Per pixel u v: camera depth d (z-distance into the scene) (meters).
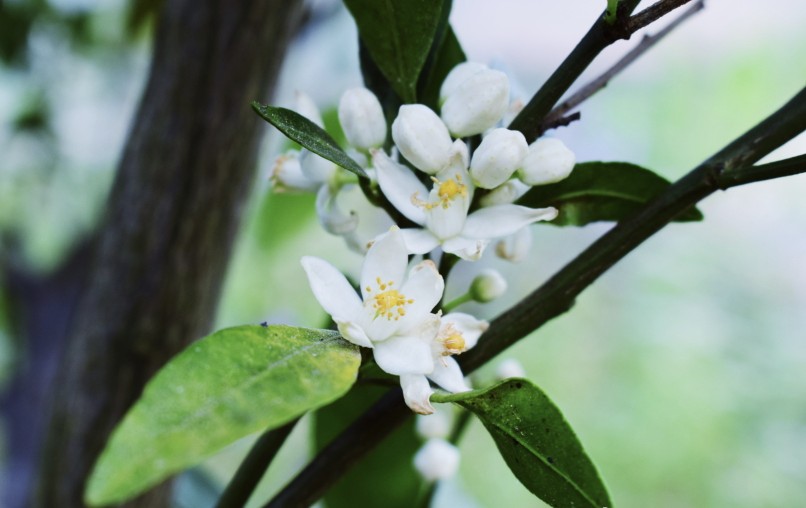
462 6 1.35
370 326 0.33
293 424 0.35
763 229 1.34
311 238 0.87
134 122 0.46
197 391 0.29
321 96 0.73
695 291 1.30
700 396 1.22
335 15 0.61
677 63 1.30
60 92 0.79
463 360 0.35
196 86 0.45
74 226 0.83
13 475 0.80
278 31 0.46
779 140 0.34
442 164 0.34
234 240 0.48
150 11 0.66
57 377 0.48
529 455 0.32
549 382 1.27
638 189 0.36
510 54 1.40
